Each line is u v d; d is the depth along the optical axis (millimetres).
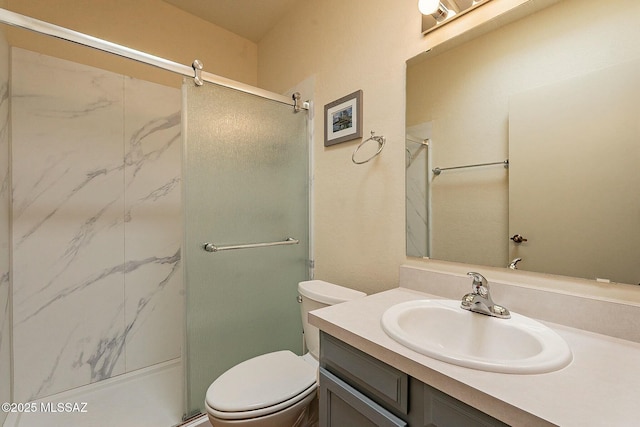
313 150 1894
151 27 2002
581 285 880
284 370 1310
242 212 1650
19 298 1604
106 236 1864
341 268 1693
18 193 1596
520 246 1001
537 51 959
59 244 1717
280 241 1811
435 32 1233
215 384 1208
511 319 881
